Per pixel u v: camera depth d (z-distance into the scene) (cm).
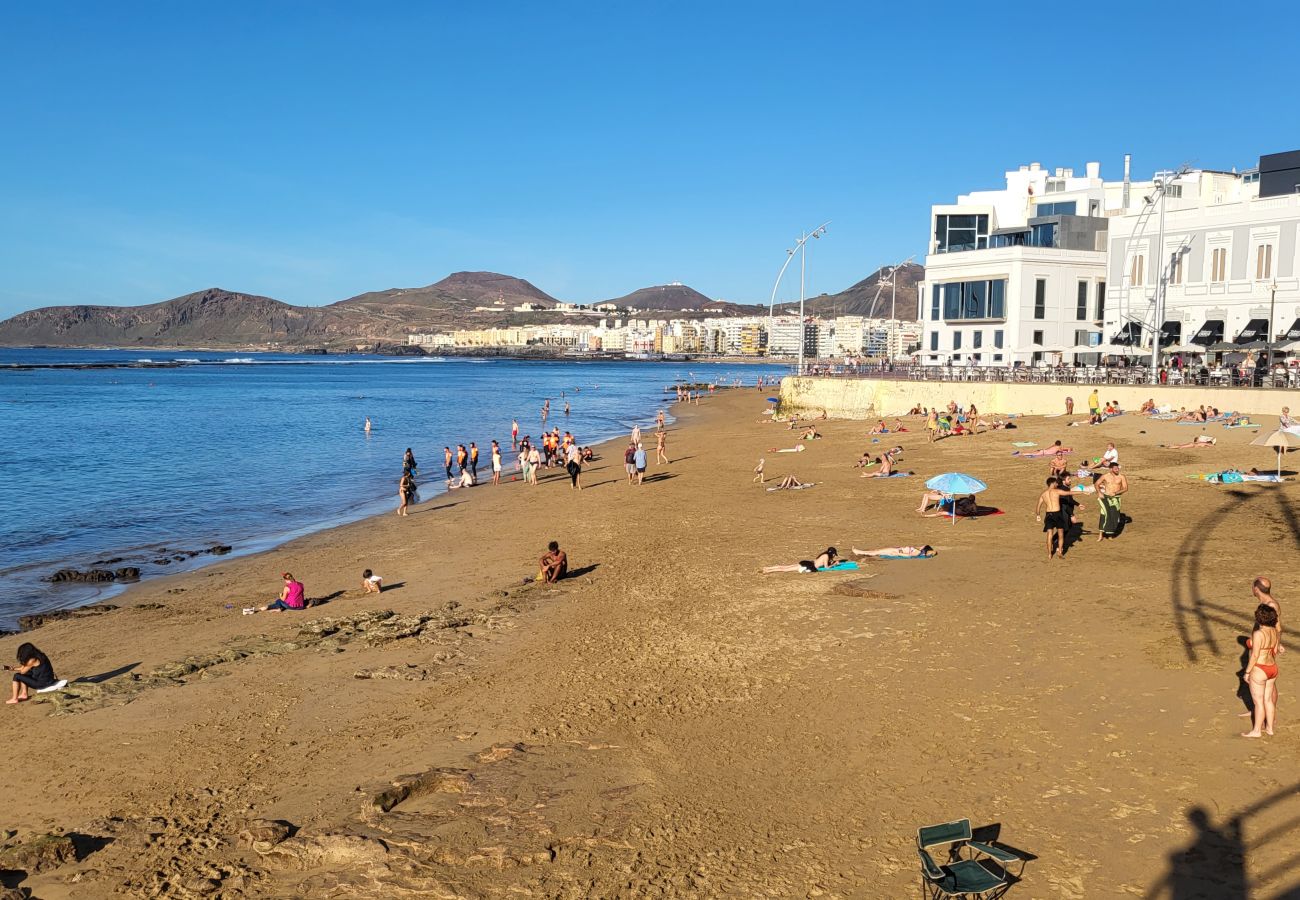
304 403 11631
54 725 1474
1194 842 928
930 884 888
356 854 1008
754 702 1393
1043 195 7681
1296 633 1466
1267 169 6131
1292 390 4122
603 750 1262
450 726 1391
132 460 5591
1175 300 5719
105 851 1066
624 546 2700
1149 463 3297
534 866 973
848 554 2325
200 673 1692
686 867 960
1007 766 1121
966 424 4831
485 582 2381
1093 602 1731
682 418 8900
